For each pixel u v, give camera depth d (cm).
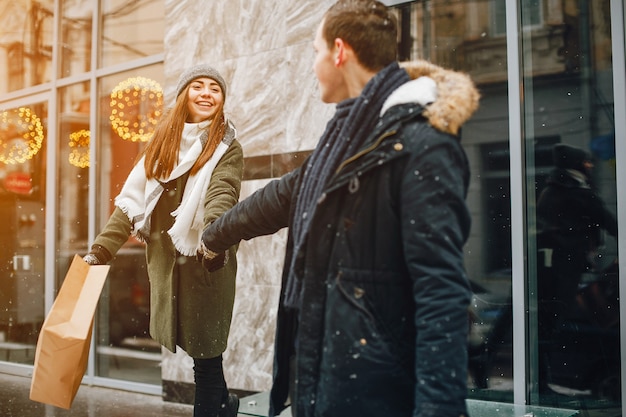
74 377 257
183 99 321
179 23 532
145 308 575
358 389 158
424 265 151
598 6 393
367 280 160
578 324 394
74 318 261
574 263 396
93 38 627
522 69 413
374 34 180
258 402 402
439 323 147
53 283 656
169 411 493
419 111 160
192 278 310
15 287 689
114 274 598
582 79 397
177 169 312
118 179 611
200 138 314
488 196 418
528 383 404
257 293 478
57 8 657
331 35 184
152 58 581
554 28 406
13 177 693
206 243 229
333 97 192
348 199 164
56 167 657
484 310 417
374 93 170
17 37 693
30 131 682
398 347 159
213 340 311
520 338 404
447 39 435
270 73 483
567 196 399
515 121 410
